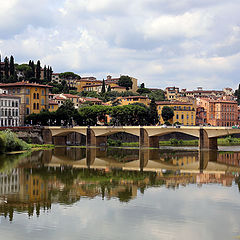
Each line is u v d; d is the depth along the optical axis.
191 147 196.38
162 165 123.56
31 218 60.81
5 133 156.50
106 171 109.38
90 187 84.62
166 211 64.06
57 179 94.69
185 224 57.47
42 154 153.75
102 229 55.53
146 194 77.00
